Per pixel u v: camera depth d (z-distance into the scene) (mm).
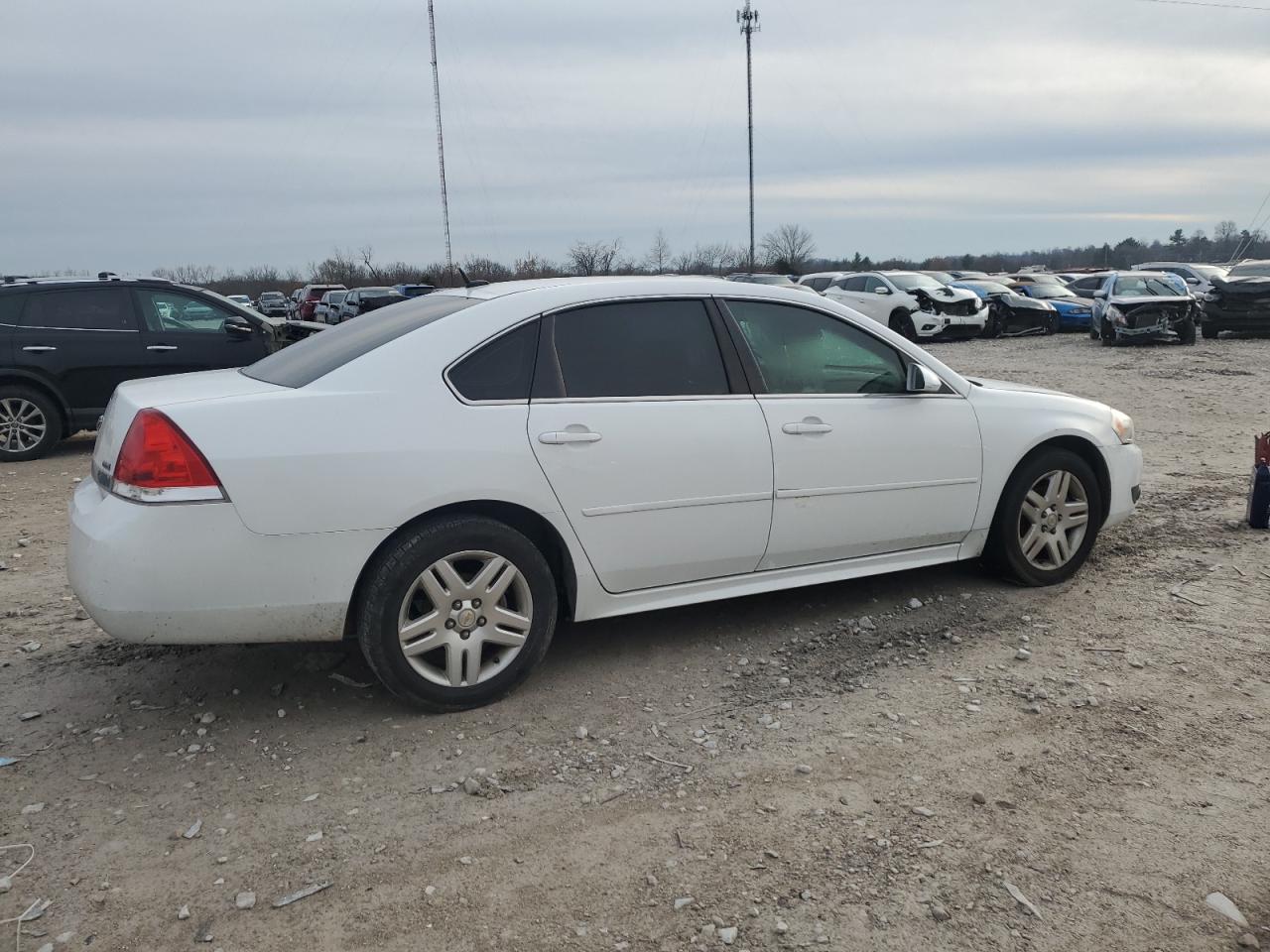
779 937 2484
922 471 4594
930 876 2723
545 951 2447
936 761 3352
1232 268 22641
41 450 9688
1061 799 3102
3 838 2939
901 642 4402
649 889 2686
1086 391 13703
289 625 3465
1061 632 4488
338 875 2760
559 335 3902
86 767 3369
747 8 46094
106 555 3266
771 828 2963
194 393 3592
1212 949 2441
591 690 3939
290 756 3436
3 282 9664
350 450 3439
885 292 24453
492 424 3666
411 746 3498
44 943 2479
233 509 3307
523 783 3238
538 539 3977
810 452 4285
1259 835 2896
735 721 3668
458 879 2740
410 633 3590
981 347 22594
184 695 3936
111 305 9875
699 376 4141
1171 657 4176
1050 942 2463
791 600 4949
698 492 4047
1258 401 12266
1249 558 5520
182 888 2705
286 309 46094
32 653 4387
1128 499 5340
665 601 4156
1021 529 5016
